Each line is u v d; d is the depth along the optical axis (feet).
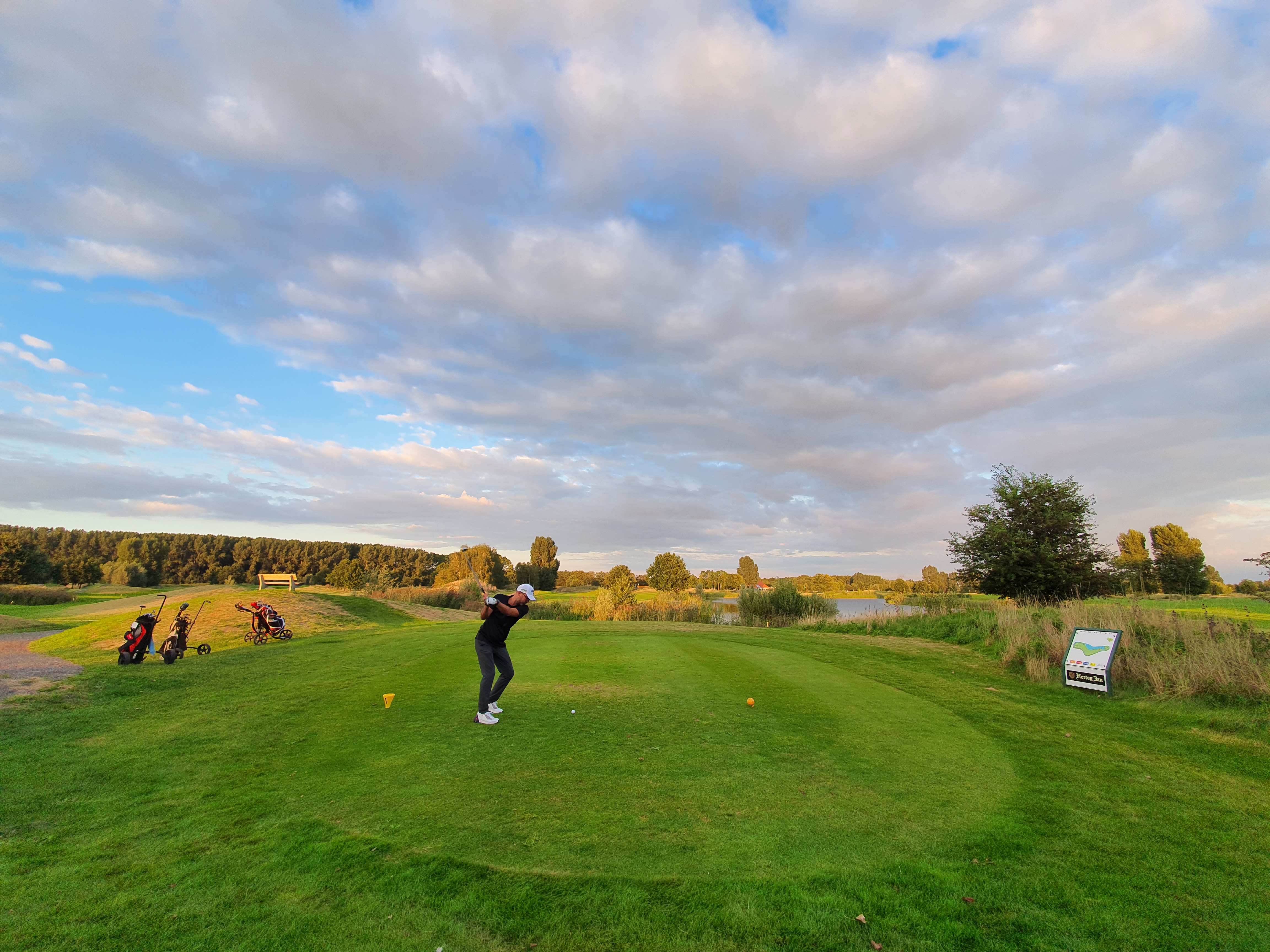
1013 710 27.58
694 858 13.71
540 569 268.41
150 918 11.32
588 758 19.94
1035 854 14.17
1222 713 26.21
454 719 24.27
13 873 12.96
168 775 18.63
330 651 41.57
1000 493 69.46
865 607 75.15
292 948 10.52
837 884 12.73
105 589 191.52
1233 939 11.02
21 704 26.09
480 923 11.30
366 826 15.10
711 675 32.68
